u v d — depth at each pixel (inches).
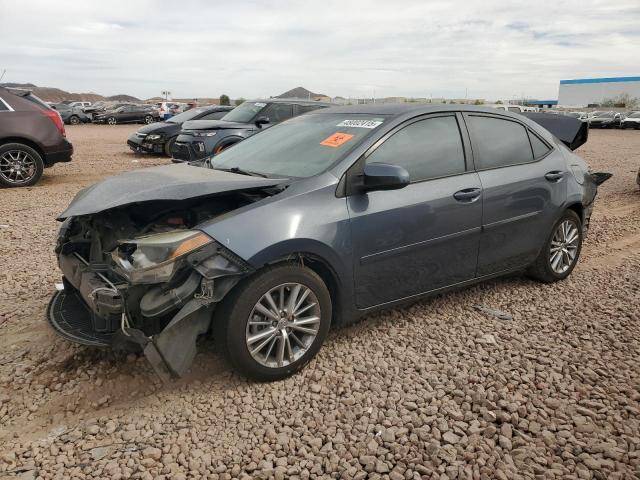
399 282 150.7
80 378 132.5
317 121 174.9
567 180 192.1
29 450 107.4
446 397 125.6
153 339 116.9
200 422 116.7
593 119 1604.3
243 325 123.0
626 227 295.7
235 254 118.8
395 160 149.1
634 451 107.0
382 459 105.7
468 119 170.2
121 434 112.5
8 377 132.5
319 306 133.7
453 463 104.3
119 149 699.4
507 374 135.6
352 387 129.7
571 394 126.7
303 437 111.7
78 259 144.2
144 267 117.1
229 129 438.3
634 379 133.4
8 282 195.3
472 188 161.3
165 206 135.0
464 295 187.5
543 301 183.3
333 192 136.0
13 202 337.7
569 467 103.3
